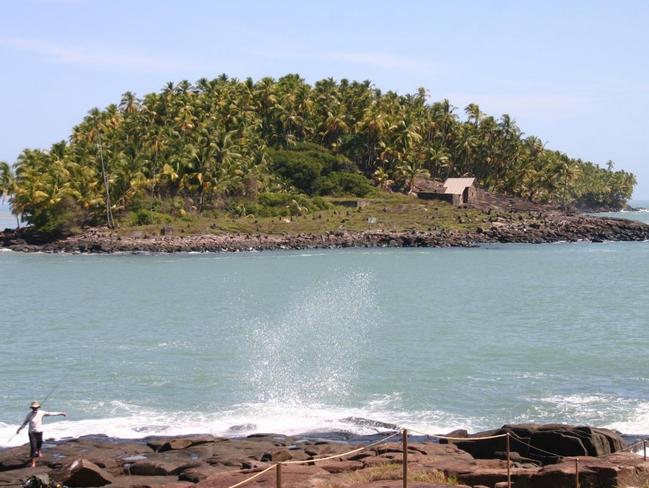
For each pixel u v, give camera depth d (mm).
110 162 137375
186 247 126188
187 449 26688
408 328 55219
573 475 19500
